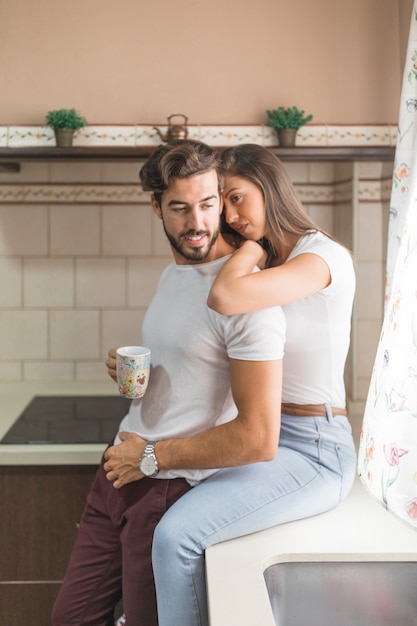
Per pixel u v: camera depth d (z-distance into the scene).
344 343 1.64
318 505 1.56
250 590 1.26
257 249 1.54
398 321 1.41
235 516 1.45
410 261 1.40
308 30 2.49
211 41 2.49
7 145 2.49
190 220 1.50
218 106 2.50
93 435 2.17
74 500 2.10
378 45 2.49
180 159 1.47
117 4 2.48
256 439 1.42
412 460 1.33
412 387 1.35
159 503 1.54
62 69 2.49
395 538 1.49
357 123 2.51
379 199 2.55
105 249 2.69
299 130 2.51
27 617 2.14
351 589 1.44
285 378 1.64
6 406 2.51
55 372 2.72
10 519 2.11
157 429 1.59
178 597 1.42
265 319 1.44
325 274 1.54
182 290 1.59
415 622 1.44
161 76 2.50
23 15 2.47
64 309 2.70
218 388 1.54
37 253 2.68
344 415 1.68
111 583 1.73
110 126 2.50
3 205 2.66
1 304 2.70
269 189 1.68
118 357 1.60
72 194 2.66
